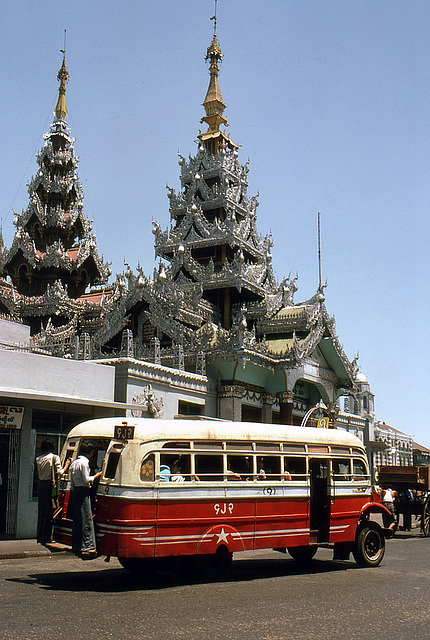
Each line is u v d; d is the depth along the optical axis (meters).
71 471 12.61
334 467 16.34
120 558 13.60
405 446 85.38
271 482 14.77
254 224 45.38
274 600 11.23
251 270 40.97
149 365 27.81
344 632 9.02
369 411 61.41
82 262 48.22
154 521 12.67
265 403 35.94
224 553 13.81
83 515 12.38
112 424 13.63
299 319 37.12
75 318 43.94
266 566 16.42
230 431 14.36
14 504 20.98
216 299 41.50
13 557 16.72
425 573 15.40
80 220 50.44
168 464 13.23
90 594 11.37
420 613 10.48
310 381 38.66
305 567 16.28
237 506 14.03
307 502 15.44
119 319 35.31
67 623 9.00
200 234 43.88
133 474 12.59
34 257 47.41
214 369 33.56
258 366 34.12
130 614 9.73
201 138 48.31
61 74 53.03
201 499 13.42
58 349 36.56
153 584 12.88
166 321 34.66
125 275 35.97
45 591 11.47
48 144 50.78
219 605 10.65
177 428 13.47
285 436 15.46
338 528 16.05
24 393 20.62
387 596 11.95
